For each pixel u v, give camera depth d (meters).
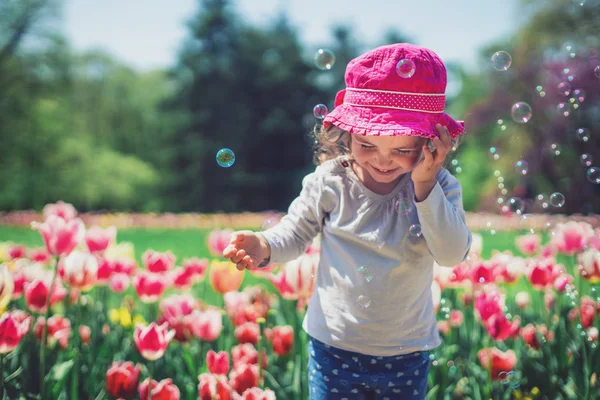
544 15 15.79
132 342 2.57
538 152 14.56
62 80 23.53
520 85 16.33
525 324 2.90
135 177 26.42
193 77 30.50
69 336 2.53
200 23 31.00
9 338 1.96
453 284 2.62
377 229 1.84
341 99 1.97
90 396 2.20
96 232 2.82
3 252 3.59
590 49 13.45
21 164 23.33
